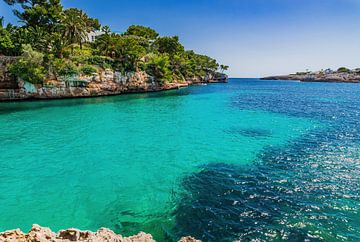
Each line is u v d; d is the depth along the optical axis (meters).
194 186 14.97
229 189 14.46
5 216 11.81
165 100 56.12
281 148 22.30
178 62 106.19
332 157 19.67
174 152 21.53
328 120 35.00
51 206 12.77
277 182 15.28
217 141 24.75
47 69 52.41
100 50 69.88
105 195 13.98
